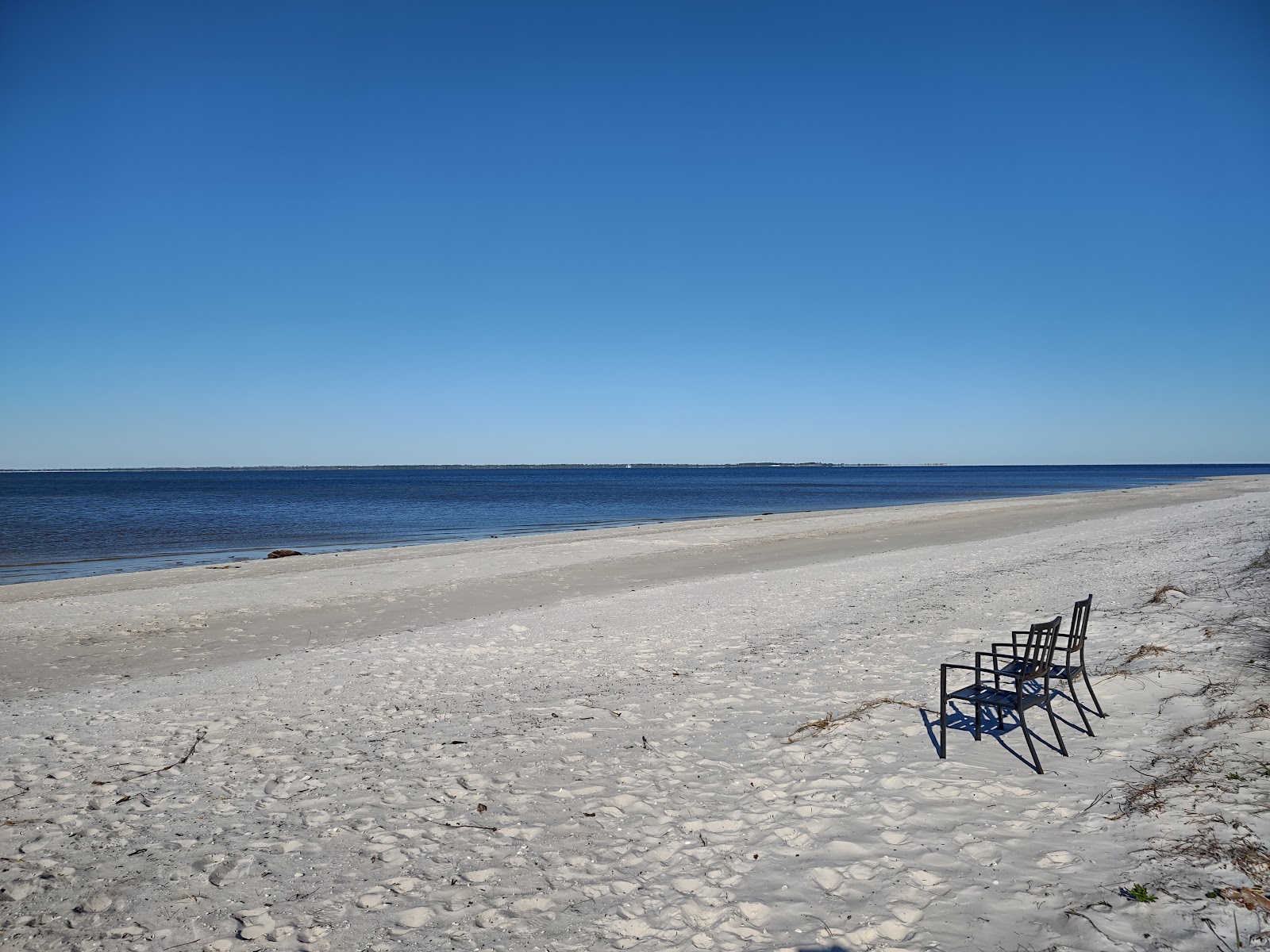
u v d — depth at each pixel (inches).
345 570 711.1
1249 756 173.2
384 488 3996.1
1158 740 196.1
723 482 5024.6
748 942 125.6
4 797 205.9
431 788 203.6
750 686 295.4
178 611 522.6
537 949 126.3
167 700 310.5
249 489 3860.7
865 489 3617.1
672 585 592.7
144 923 139.3
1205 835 142.0
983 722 227.1
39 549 1082.1
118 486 4451.3
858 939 123.8
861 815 170.6
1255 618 297.7
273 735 258.1
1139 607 363.3
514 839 170.2
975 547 753.0
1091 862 140.4
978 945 119.4
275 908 142.9
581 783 202.2
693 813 179.0
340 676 341.7
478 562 761.0
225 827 182.4
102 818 189.9
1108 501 1605.6
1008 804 169.8
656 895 142.6
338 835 175.3
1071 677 206.7
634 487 4094.5
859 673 303.1
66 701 317.7
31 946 132.4
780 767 204.4
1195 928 115.6
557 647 388.8
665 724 253.3
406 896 145.9
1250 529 645.3
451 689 315.9
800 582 572.7
